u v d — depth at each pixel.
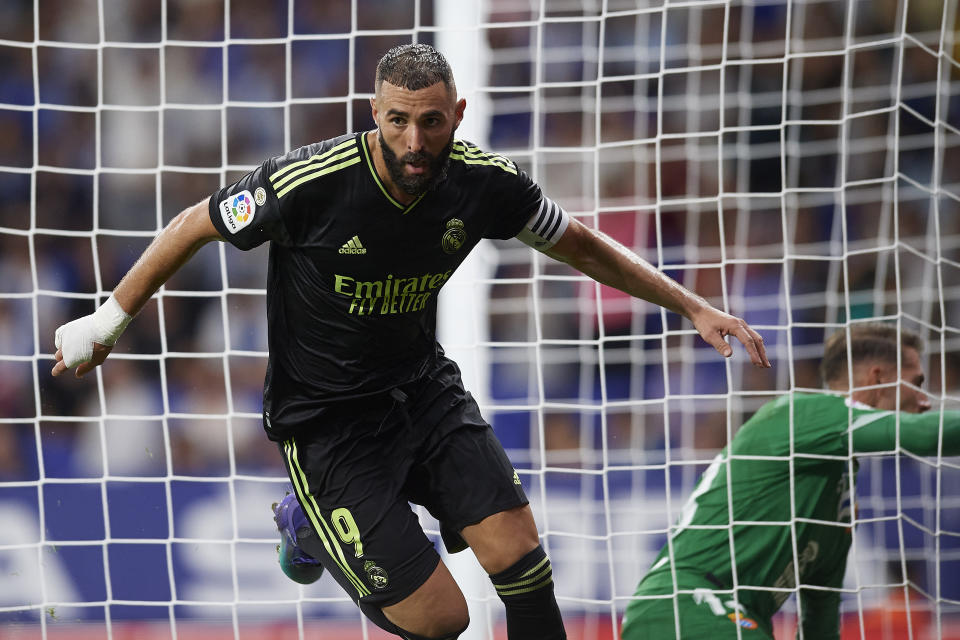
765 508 14.86
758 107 25.12
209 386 24.16
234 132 26.31
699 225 25.17
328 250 9.78
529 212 10.39
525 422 23.45
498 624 18.94
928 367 21.14
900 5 24.50
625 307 23.81
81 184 25.64
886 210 23.52
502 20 25.48
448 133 9.21
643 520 21.64
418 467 10.88
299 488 11.02
